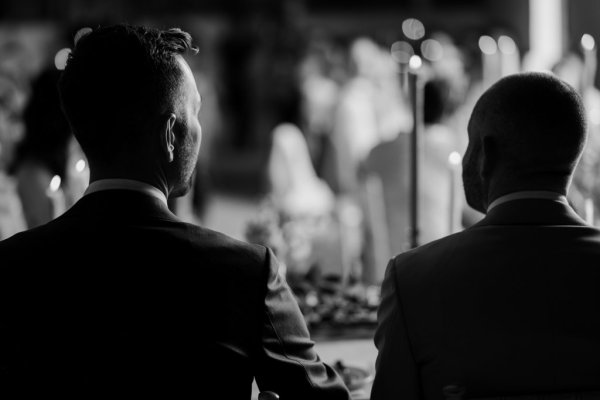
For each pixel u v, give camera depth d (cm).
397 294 210
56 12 1568
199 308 191
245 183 1483
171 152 201
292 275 406
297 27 1551
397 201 462
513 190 209
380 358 210
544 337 197
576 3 891
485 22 1384
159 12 1627
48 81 379
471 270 204
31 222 386
